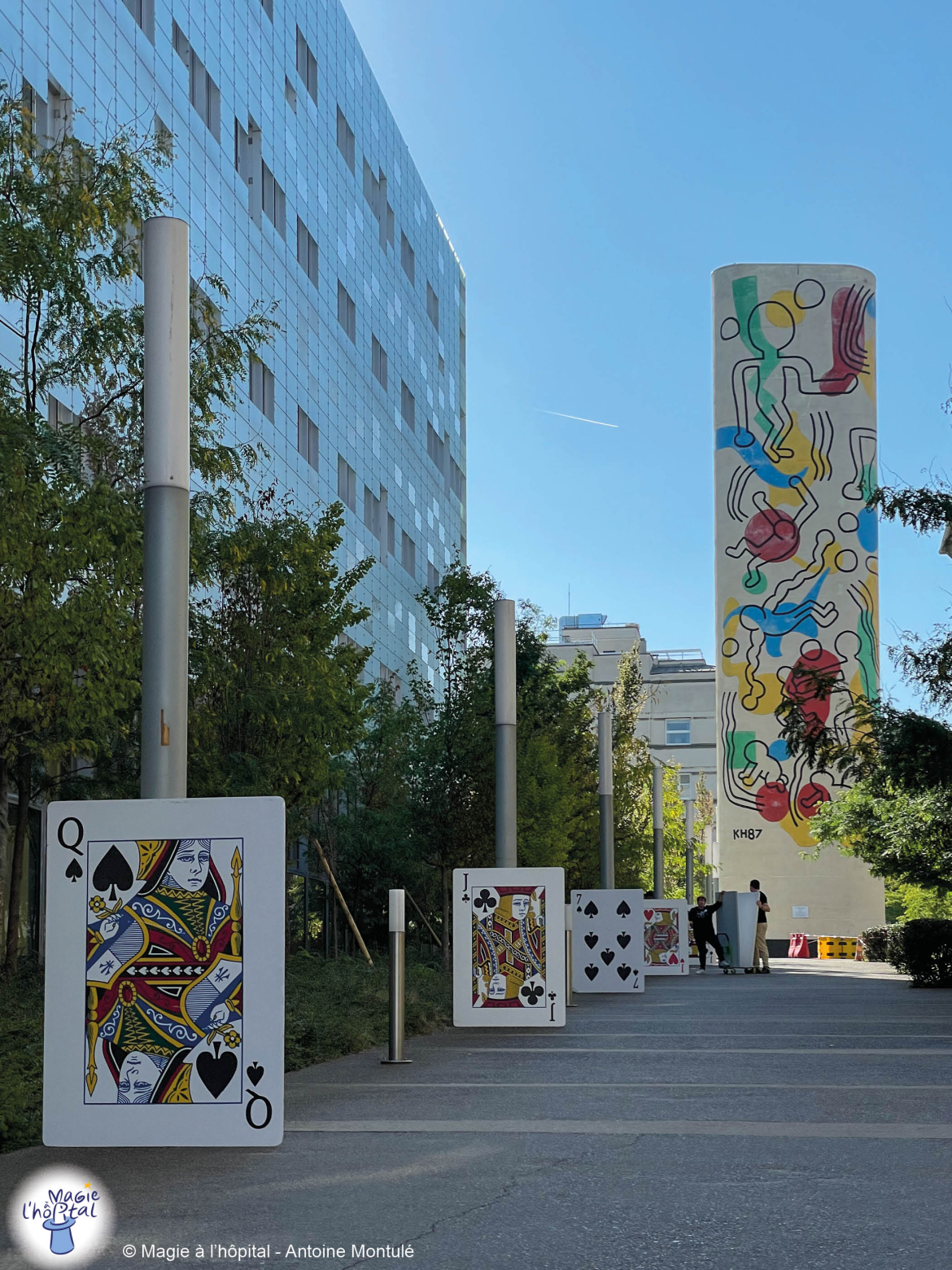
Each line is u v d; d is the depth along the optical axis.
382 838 32.03
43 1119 7.72
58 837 7.83
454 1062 12.84
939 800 22.84
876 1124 8.66
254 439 41.88
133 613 18.56
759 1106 9.59
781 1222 5.94
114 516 15.39
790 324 63.53
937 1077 11.30
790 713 20.22
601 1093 10.34
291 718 22.41
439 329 75.06
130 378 18.77
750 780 61.38
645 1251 5.46
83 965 7.77
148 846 7.79
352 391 55.44
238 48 42.03
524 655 43.69
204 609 23.80
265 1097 7.62
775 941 59.22
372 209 60.38
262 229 43.81
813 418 63.06
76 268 17.17
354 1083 11.25
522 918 16.84
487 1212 6.17
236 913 7.71
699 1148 7.81
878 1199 6.39
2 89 17.31
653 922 34.19
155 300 9.84
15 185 16.73
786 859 60.72
